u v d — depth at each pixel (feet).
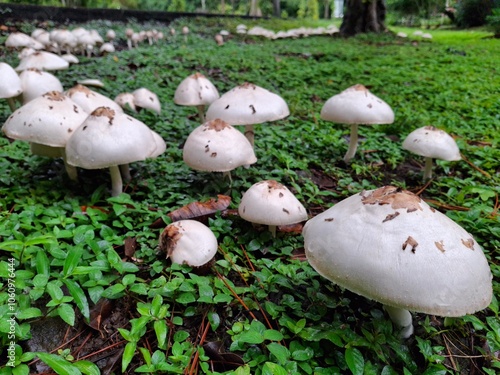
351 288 0.78
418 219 0.80
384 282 0.74
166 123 2.25
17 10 6.01
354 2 8.10
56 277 1.01
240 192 1.60
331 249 0.82
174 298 1.00
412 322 1.00
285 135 2.16
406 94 3.25
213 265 1.14
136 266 1.08
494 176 1.83
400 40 7.38
